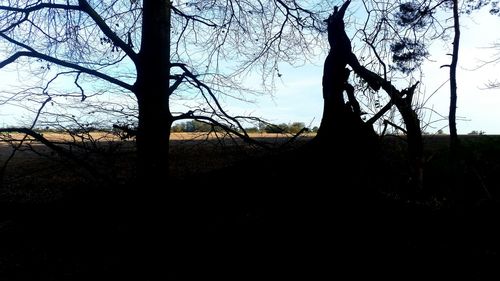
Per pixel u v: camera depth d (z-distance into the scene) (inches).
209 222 301.3
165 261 256.4
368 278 232.4
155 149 307.7
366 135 320.8
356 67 330.6
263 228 288.5
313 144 320.8
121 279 236.5
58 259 261.7
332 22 336.2
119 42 317.4
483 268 242.4
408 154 357.7
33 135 292.5
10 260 261.0
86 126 303.3
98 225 299.4
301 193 311.3
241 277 239.0
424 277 232.8
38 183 402.3
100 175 314.7
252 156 344.5
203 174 330.6
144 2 323.0
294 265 247.6
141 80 314.5
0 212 311.6
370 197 312.0
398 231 284.0
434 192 380.5
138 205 299.0
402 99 341.7
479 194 378.0
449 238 276.1
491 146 582.9
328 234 281.3
